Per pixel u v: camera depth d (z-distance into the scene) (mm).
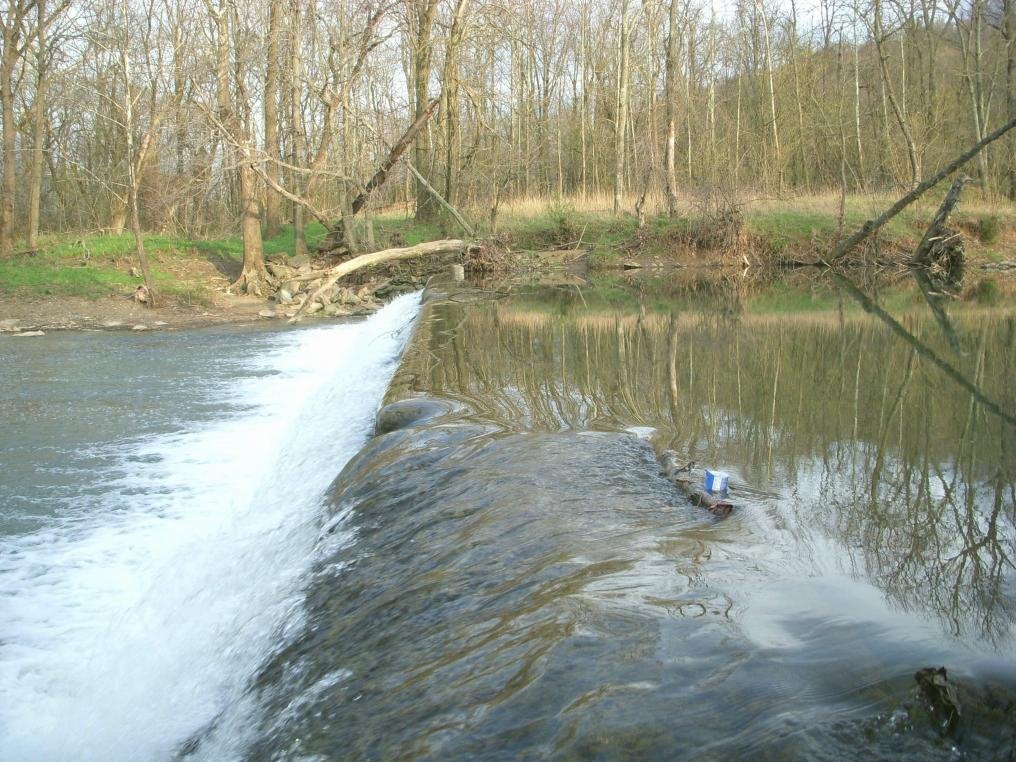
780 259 28344
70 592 7582
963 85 34406
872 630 3549
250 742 3955
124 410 13914
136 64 29516
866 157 37000
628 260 29344
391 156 28750
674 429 7680
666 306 18906
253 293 27172
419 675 3682
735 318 16578
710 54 46281
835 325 15367
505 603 4203
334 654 4371
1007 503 5613
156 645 6234
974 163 31938
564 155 48781
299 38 28328
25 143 38625
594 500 5660
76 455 11508
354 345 18953
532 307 18656
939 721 2840
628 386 9820
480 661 3617
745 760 2715
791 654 3344
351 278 29281
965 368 11000
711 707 3008
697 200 30141
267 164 32812
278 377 16469
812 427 7828
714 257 28797
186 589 7078
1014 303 18547
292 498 8398
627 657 3389
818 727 2814
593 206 33406
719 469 6391
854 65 35438
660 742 2842
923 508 5520
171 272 28922
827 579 4238
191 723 4828
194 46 28109
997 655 3297
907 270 26125
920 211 28328
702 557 4562
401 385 10102
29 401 14586
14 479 10531
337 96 27625
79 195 39750
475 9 29953
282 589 5750
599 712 3029
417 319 16906
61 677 6227
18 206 40812
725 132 42188
